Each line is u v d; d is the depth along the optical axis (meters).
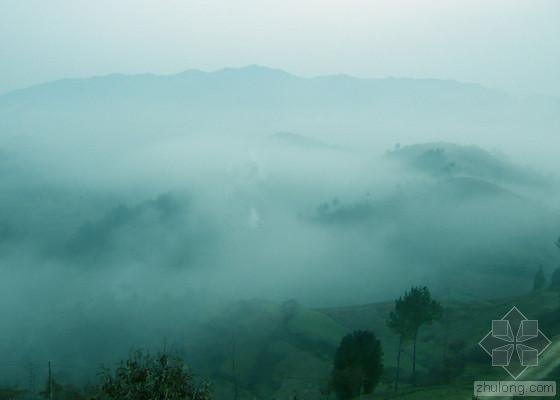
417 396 64.88
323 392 91.62
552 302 113.94
